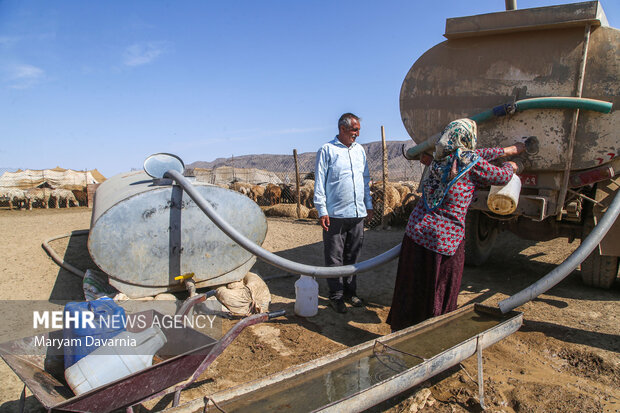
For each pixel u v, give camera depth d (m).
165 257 4.36
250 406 2.23
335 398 2.30
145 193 4.20
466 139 3.21
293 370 2.49
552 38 4.12
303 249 7.58
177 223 4.38
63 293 5.05
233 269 4.76
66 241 6.75
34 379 2.33
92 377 2.43
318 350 3.65
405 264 3.44
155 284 4.35
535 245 7.25
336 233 4.45
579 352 3.53
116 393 2.20
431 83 4.85
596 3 3.76
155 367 2.30
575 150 4.14
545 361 3.45
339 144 4.40
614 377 3.17
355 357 2.75
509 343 3.76
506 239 7.68
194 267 4.53
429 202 3.30
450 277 3.35
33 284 5.21
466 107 4.64
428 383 3.06
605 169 4.10
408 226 3.44
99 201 5.02
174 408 2.09
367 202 4.70
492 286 5.32
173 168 4.62
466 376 3.18
